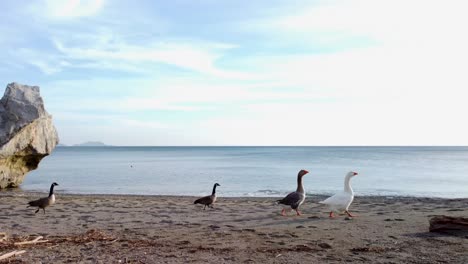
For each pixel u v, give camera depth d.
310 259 8.84
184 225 13.88
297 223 14.02
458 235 11.32
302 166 67.62
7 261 8.52
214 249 9.75
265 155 140.12
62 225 13.98
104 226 13.77
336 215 15.90
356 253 9.38
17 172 32.44
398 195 27.66
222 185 36.72
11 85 31.16
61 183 39.47
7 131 29.20
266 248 9.88
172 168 66.00
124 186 36.56
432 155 130.75
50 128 33.75
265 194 29.36
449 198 25.20
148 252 9.42
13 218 15.55
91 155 161.00
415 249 9.71
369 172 51.72
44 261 8.56
